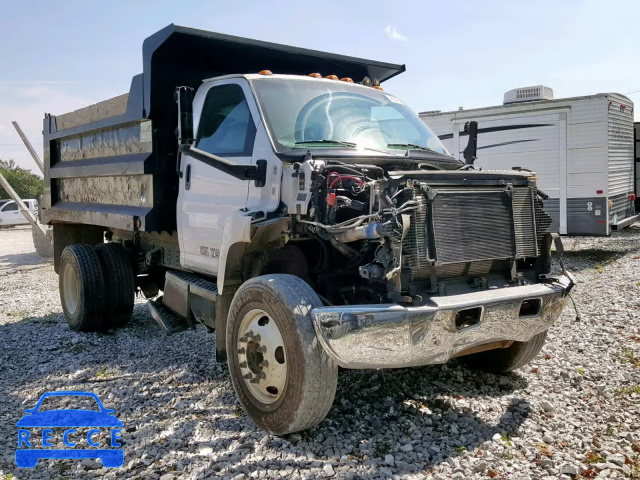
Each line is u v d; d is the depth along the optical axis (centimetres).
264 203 442
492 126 1409
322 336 353
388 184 382
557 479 331
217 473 343
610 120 1285
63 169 771
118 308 690
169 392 486
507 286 419
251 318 407
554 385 482
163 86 555
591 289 882
